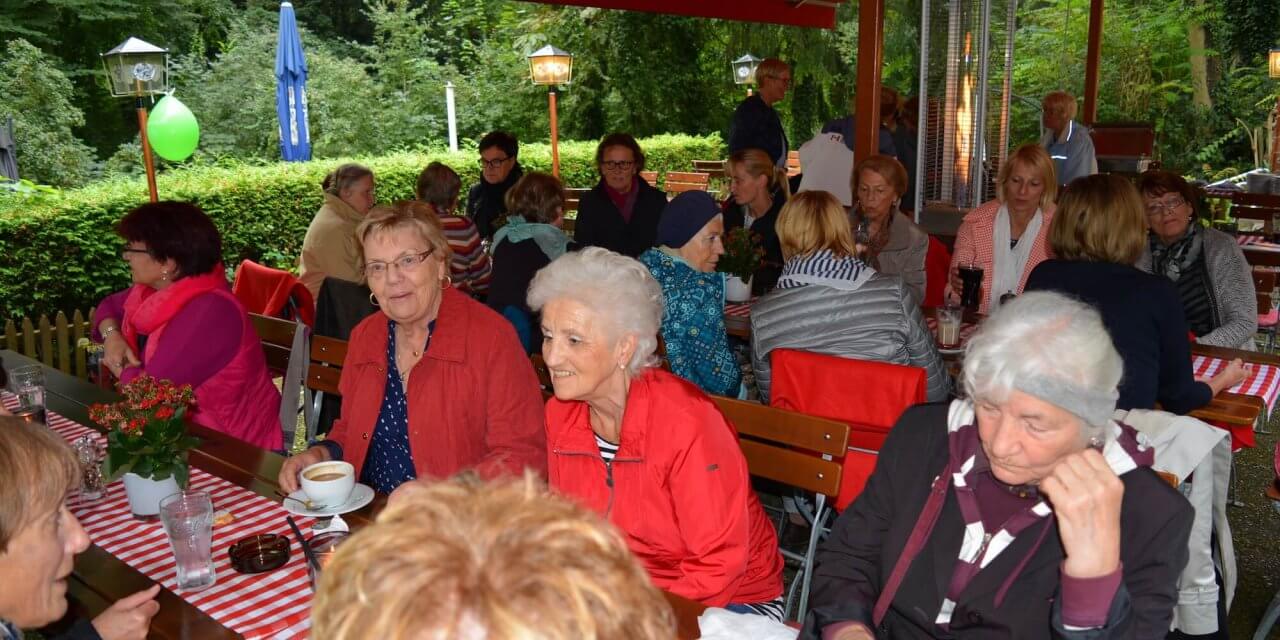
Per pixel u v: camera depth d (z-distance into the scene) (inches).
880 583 63.1
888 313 111.7
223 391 118.5
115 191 316.2
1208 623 82.1
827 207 117.0
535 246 155.9
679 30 778.8
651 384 74.6
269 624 63.3
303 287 168.6
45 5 647.8
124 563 73.2
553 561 23.3
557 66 385.1
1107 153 357.4
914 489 61.7
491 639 21.6
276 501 85.0
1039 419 52.2
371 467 99.4
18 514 51.2
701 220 120.3
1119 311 96.6
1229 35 641.0
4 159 391.5
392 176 450.3
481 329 94.0
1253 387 117.8
